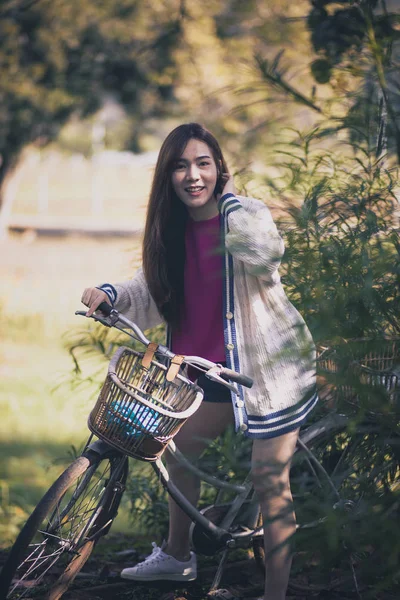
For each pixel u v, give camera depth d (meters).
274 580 3.14
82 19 10.21
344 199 3.27
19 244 25.69
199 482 3.55
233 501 3.62
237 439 3.70
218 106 10.46
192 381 3.34
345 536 2.76
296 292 3.42
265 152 3.80
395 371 2.94
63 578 3.19
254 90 3.67
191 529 3.53
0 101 10.68
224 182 3.33
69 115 11.21
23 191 41.44
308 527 3.24
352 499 3.22
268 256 3.00
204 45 9.98
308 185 3.48
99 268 20.98
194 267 3.32
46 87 10.50
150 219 3.31
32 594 3.53
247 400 3.18
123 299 3.38
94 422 3.01
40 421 9.03
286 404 3.15
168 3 9.99
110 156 43.50
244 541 3.54
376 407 2.84
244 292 3.20
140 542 4.61
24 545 2.85
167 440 3.02
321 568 2.88
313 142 3.59
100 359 4.46
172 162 3.24
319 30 3.78
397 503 2.85
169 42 9.91
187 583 3.71
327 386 3.38
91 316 3.22
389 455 3.20
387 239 3.05
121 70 10.77
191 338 3.36
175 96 11.18
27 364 11.96
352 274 2.98
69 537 3.20
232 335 3.20
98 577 3.76
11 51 10.07
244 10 8.67
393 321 3.01
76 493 3.11
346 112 3.54
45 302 16.11
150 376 3.20
